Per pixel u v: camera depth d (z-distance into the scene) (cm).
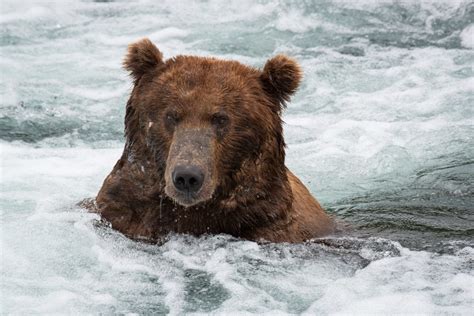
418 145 1558
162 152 1031
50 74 1881
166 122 1026
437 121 1653
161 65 1070
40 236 1088
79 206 1165
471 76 1852
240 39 2073
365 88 1811
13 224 1123
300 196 1161
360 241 1154
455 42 2055
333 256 1088
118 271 1020
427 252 1123
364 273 1033
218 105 1023
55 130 1627
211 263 1042
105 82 1844
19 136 1595
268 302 968
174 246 1066
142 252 1059
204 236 1074
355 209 1326
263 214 1066
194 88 1030
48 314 924
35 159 1456
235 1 2288
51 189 1288
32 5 2275
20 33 2122
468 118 1662
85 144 1567
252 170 1049
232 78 1048
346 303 957
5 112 1697
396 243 1152
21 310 929
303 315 936
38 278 998
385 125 1634
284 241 1088
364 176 1457
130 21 2222
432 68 1900
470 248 1136
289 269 1041
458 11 2177
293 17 2180
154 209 1059
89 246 1066
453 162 1495
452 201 1354
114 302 958
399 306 945
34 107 1720
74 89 1808
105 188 1095
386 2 2238
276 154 1070
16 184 1305
